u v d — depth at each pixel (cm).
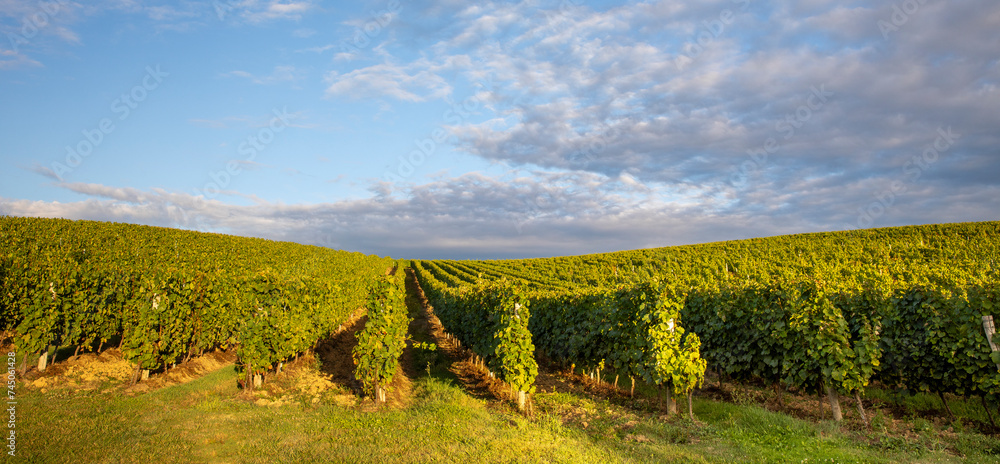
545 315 1453
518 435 696
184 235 3709
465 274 4997
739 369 973
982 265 2059
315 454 592
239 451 600
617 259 4669
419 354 1549
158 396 829
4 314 895
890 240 3575
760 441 644
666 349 823
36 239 2248
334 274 2144
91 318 951
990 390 660
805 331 776
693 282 2153
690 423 760
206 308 1084
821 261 2694
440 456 592
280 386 997
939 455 563
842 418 756
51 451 534
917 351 747
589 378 1247
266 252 4025
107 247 2511
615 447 652
